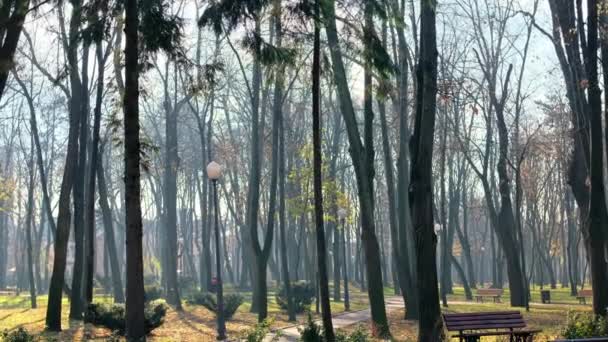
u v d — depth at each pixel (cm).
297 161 5206
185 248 6831
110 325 2238
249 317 3158
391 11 1602
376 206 6744
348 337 1538
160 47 1559
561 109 4538
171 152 4431
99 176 3812
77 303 2739
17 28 1648
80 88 2641
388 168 3145
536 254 7500
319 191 1542
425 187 1708
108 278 5412
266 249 2922
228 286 5994
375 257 2292
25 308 3825
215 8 1531
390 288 6331
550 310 3372
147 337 2259
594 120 2062
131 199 1470
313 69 1552
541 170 6216
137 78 1500
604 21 2247
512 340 1623
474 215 8331
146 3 1531
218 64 1672
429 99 1722
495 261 6538
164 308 2342
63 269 2408
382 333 2123
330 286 6259
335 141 4934
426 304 1677
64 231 2427
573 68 2531
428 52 1728
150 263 8225
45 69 3475
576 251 6419
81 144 2817
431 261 1694
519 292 3744
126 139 1481
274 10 1495
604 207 2069
